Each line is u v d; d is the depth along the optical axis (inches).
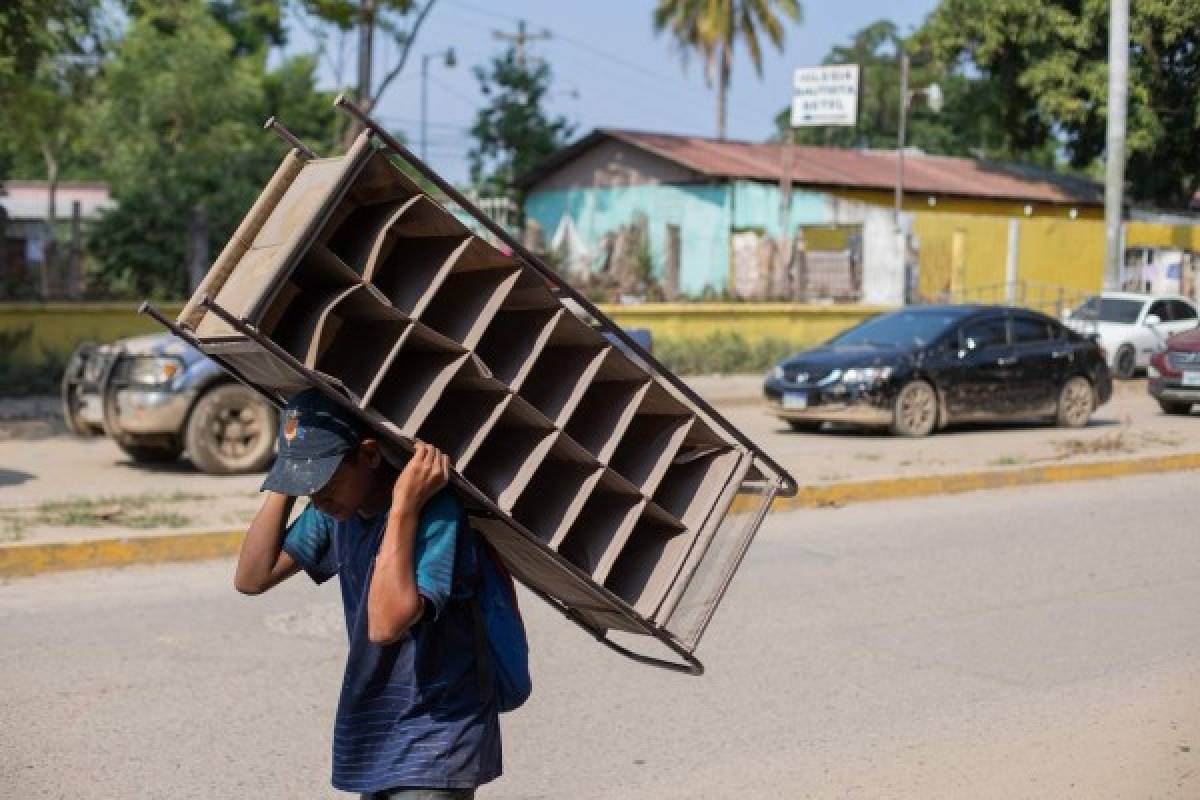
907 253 1381.6
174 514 392.8
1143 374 1144.2
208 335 125.7
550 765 224.4
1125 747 234.7
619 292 1131.9
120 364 502.0
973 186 1558.8
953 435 682.8
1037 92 1427.2
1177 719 250.5
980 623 319.6
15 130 1040.2
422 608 120.8
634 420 141.6
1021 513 466.6
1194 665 286.8
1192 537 428.5
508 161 1755.7
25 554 339.6
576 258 1455.5
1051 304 1469.0
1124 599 345.7
